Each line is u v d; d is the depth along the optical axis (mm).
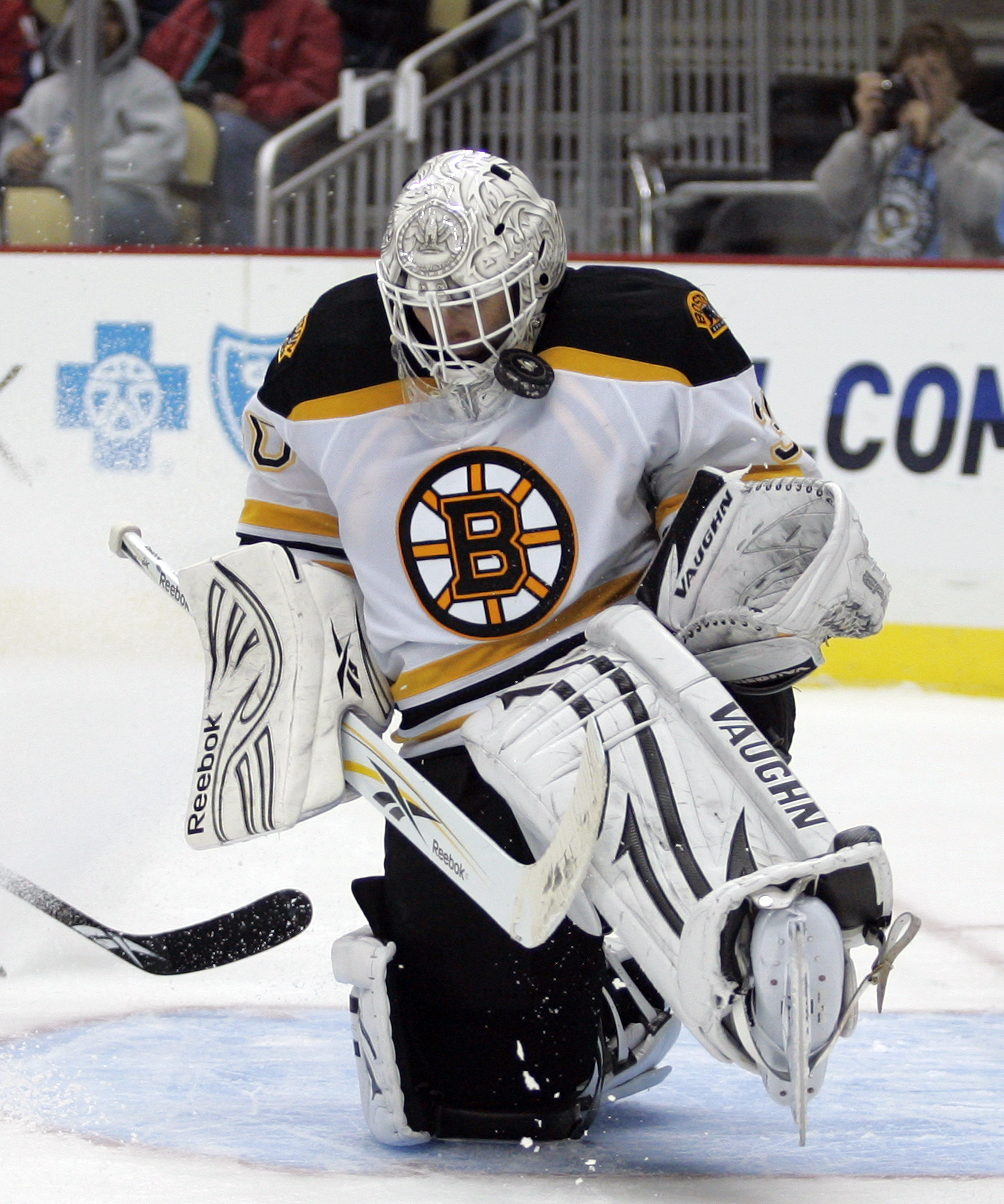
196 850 6473
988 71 18062
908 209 18266
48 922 9141
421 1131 5797
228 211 18500
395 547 6090
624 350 5914
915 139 18125
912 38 17953
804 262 17703
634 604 5879
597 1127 6145
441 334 5805
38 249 17859
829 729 15461
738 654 5758
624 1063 6285
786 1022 4879
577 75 18281
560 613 6020
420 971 5945
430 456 6023
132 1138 5840
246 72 18234
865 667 17625
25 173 18391
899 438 17750
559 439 5902
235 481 17953
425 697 6180
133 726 13695
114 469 17922
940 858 11047
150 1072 6770
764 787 5305
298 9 18078
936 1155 5680
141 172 18359
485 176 5879
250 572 6285
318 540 6523
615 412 5887
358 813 11773
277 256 17812
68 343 17922
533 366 5789
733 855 5227
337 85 18344
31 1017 7637
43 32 18141
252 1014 7785
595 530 5934
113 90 18203
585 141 18406
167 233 18469
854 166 18266
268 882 9984
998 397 17656
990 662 17562
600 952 6027
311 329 6309
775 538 5734
